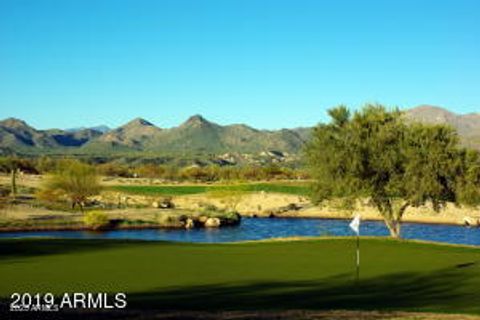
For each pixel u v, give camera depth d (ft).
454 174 146.41
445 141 149.18
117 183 550.77
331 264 95.86
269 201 403.54
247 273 85.71
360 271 88.63
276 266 93.25
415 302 66.64
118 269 87.61
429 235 257.96
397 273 87.20
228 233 274.36
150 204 384.47
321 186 154.10
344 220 338.95
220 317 55.77
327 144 151.74
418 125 151.33
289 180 612.70
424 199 148.46
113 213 315.78
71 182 332.60
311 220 341.21
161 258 100.99
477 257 106.01
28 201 345.51
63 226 278.26
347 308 62.80
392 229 156.25
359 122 152.76
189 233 273.75
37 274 82.02
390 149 147.23
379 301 67.10
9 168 629.10
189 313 57.98
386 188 147.02
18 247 114.42
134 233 269.44
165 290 71.82
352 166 145.79
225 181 590.14
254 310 60.75
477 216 315.17
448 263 98.17
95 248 115.34
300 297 68.90
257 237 257.75
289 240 133.08
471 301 67.51
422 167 143.84
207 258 102.01
